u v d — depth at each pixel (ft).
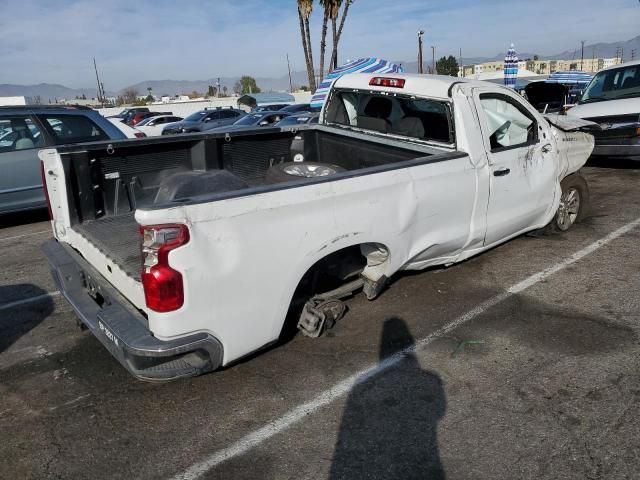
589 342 12.42
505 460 8.84
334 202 10.60
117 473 8.77
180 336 9.09
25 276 17.85
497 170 14.71
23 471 8.83
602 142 30.66
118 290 10.55
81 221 13.15
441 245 13.67
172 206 8.56
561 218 19.95
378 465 8.82
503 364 11.64
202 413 10.23
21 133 24.18
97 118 26.45
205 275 9.01
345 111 17.78
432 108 14.82
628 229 20.57
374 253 12.48
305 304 12.22
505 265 17.26
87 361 12.23
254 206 9.41
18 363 12.19
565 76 77.92
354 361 11.88
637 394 10.41
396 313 14.11
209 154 15.56
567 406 10.15
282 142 17.39
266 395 10.73
